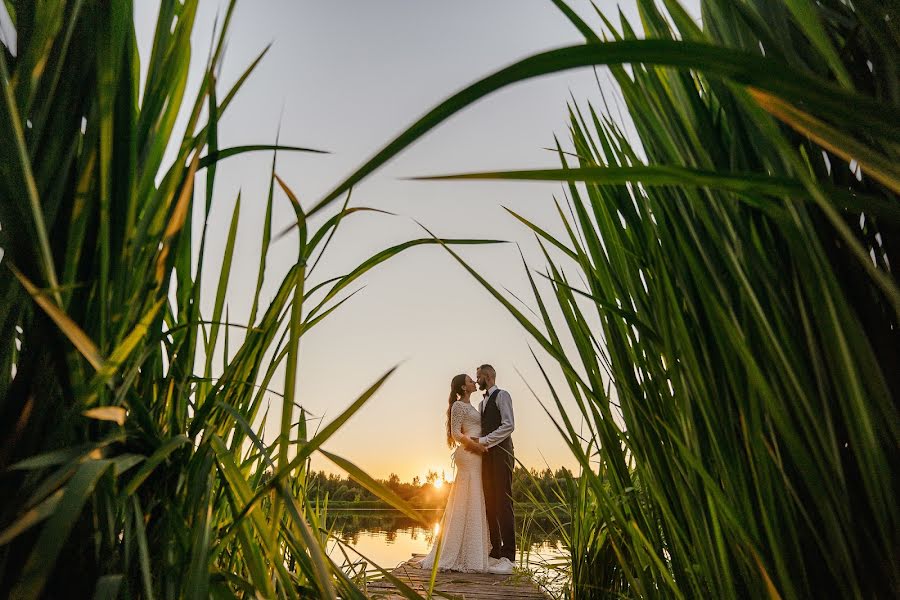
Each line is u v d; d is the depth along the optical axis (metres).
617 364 0.93
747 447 0.63
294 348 0.65
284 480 0.65
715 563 0.69
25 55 0.55
